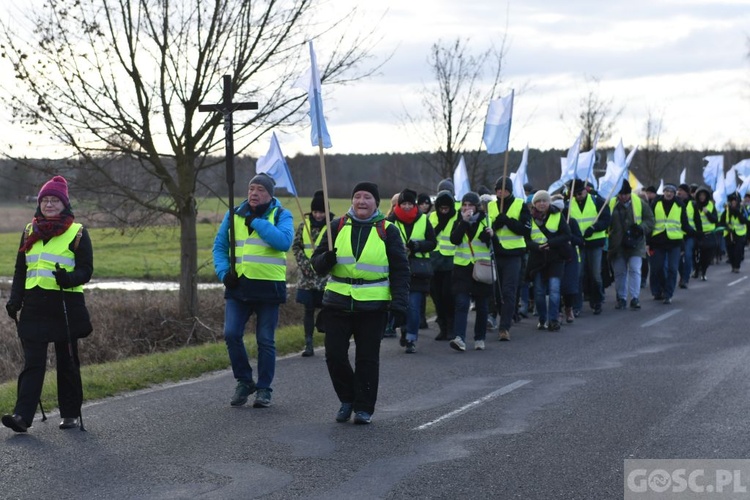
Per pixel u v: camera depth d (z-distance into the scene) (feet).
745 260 103.91
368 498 20.95
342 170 230.48
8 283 80.38
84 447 25.39
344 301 28.30
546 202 50.44
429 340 47.73
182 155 54.13
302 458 24.26
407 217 42.65
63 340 27.40
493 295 44.37
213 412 30.07
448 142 76.33
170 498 20.94
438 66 75.82
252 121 52.80
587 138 118.93
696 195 80.02
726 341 45.21
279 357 42.88
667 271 63.36
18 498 20.95
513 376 36.60
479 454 24.67
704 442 25.82
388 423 28.40
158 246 123.75
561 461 23.97
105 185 53.26
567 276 53.36
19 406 26.99
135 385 34.91
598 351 42.98
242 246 31.07
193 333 56.59
